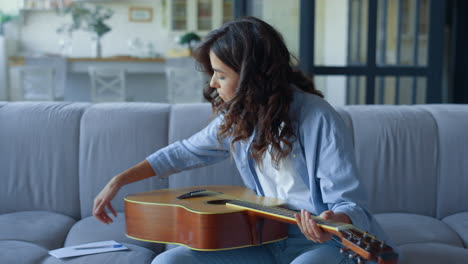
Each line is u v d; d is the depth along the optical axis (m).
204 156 1.63
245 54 1.27
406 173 2.10
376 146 2.10
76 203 2.10
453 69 3.85
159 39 7.49
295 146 1.34
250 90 1.28
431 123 2.15
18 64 6.26
